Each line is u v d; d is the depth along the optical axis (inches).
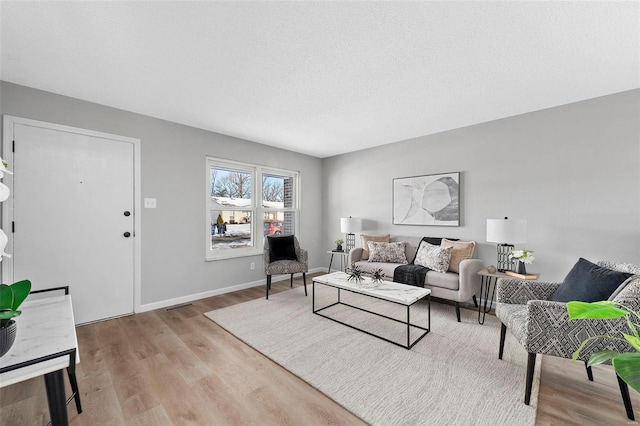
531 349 59.7
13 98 91.4
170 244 128.1
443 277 114.6
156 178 123.6
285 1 56.6
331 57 76.9
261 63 79.8
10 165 90.9
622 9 58.3
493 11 59.4
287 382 69.0
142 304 119.2
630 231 98.2
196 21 62.1
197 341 91.3
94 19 61.2
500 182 126.5
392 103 108.6
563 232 111.0
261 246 168.9
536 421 55.3
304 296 142.0
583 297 64.5
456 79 89.5
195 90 96.8
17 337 46.2
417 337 93.8
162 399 62.3
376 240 159.2
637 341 31.4
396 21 62.4
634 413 57.1
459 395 63.1
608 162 102.0
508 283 80.4
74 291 102.9
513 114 120.8
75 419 55.9
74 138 102.9
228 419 56.2
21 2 55.6
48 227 97.7
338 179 196.1
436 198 146.2
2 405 60.7
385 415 56.8
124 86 93.8
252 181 167.0
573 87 95.7
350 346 87.1
